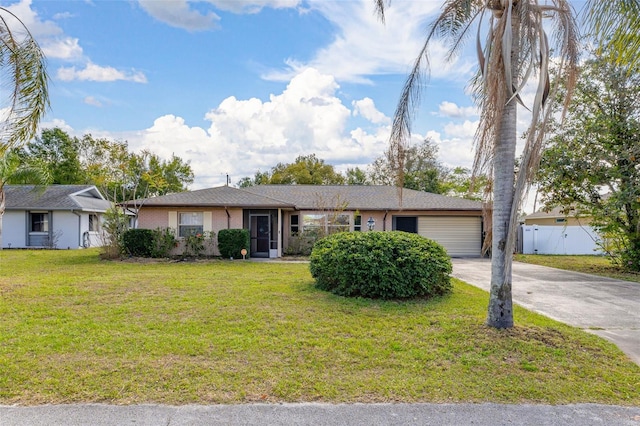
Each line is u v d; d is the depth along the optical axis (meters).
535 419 3.08
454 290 8.32
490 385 3.71
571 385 3.74
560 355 4.48
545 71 4.68
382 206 18.09
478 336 5.00
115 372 3.89
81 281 9.22
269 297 7.38
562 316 6.54
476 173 4.94
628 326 5.92
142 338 4.94
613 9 4.36
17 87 6.85
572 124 12.46
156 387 3.57
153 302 6.96
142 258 14.88
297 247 17.27
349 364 4.20
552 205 13.80
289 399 3.38
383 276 7.18
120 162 17.16
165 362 4.17
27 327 5.40
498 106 4.75
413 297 7.41
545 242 20.00
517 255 19.08
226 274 10.62
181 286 8.55
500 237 5.29
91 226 22.62
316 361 4.27
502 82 4.72
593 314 6.69
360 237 7.93
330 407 3.24
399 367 4.14
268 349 4.61
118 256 14.95
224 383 3.68
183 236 16.03
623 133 11.62
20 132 7.01
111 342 4.79
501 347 4.65
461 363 4.25
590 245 19.39
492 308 5.39
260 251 16.88
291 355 4.43
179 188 36.66
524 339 4.91
